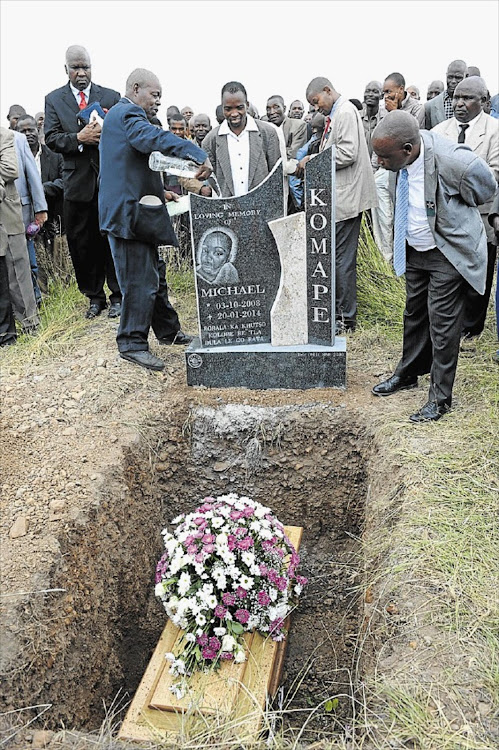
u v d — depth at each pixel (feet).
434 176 10.47
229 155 16.72
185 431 13.29
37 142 21.16
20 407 13.16
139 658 10.55
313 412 13.05
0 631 7.64
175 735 7.38
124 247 13.62
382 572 8.95
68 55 15.93
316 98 15.65
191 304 19.57
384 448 11.61
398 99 19.11
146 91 12.95
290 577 9.80
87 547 9.67
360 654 8.76
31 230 17.90
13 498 10.20
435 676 7.01
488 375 13.58
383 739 6.49
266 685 8.67
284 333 13.92
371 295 18.26
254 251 13.51
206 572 9.16
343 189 15.60
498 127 14.92
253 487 13.38
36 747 6.64
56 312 18.26
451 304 11.36
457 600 7.95
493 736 6.31
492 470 10.48
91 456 11.43
